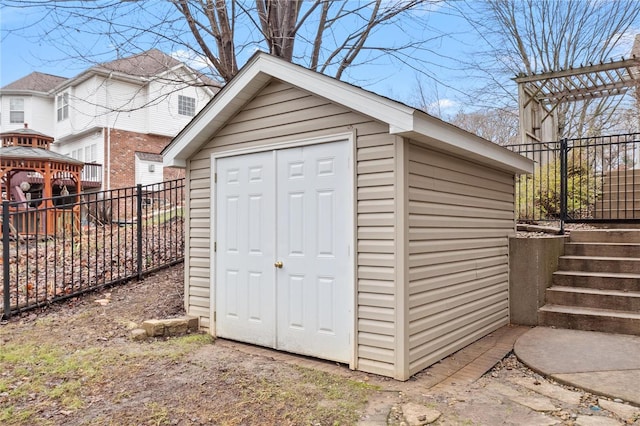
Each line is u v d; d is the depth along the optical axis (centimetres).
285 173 446
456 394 333
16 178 1703
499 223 546
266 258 462
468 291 468
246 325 478
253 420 292
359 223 390
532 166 591
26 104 2192
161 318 534
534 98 1055
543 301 543
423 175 393
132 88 1895
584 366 376
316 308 420
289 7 705
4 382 352
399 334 362
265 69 434
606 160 1152
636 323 465
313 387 347
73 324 516
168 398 326
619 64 867
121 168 1950
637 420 284
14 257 809
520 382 358
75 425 286
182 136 516
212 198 515
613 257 574
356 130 393
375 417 295
